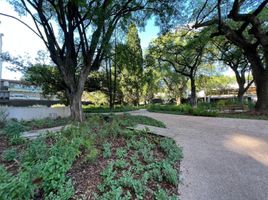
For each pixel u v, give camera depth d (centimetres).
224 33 1364
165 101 4197
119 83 2586
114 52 1353
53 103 2361
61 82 1509
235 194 332
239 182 372
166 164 395
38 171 283
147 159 424
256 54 1400
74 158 373
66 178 318
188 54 2122
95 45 1061
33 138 579
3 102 1970
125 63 1622
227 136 711
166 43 2067
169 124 984
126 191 305
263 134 745
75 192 293
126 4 1025
